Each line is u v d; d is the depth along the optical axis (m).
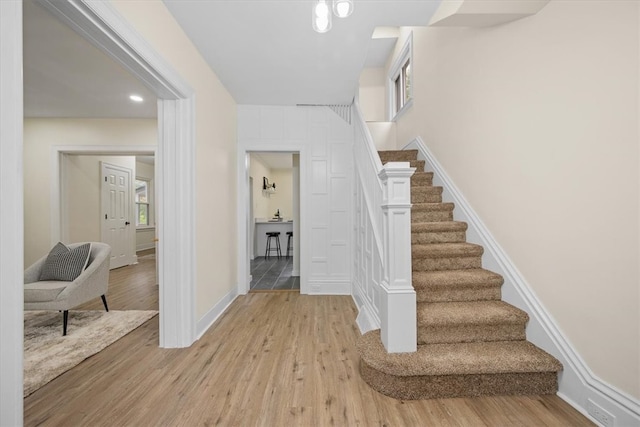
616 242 1.49
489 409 1.67
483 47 2.62
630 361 1.43
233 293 3.97
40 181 4.81
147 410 1.68
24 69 3.13
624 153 1.44
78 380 1.99
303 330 2.87
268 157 8.06
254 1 2.14
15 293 1.03
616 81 1.47
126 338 2.70
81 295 2.95
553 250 1.88
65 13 1.43
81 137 4.86
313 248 4.27
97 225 5.87
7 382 1.01
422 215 3.18
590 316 1.63
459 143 3.10
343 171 4.27
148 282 5.07
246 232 4.24
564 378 1.75
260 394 1.83
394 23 2.41
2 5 1.00
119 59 1.87
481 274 2.39
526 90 2.10
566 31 1.76
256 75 3.32
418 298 2.29
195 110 2.68
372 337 2.18
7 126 1.01
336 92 3.82
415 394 1.78
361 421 1.58
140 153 4.96
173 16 2.30
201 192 2.85
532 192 2.06
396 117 5.35
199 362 2.23
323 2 1.79
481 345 2.00
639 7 1.36
